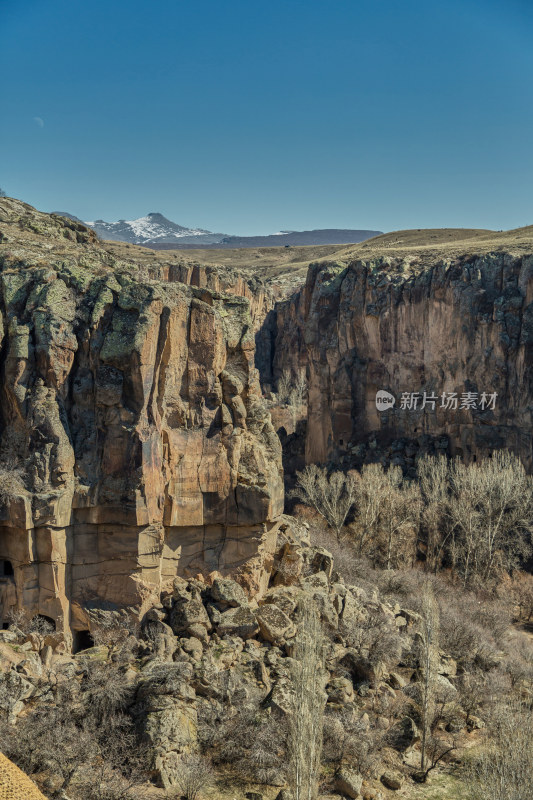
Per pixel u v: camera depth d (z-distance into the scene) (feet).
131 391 107.45
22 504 102.78
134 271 125.49
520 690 134.82
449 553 246.88
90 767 88.94
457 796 99.81
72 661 103.71
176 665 101.81
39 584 106.83
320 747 88.48
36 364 107.24
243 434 120.26
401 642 128.57
